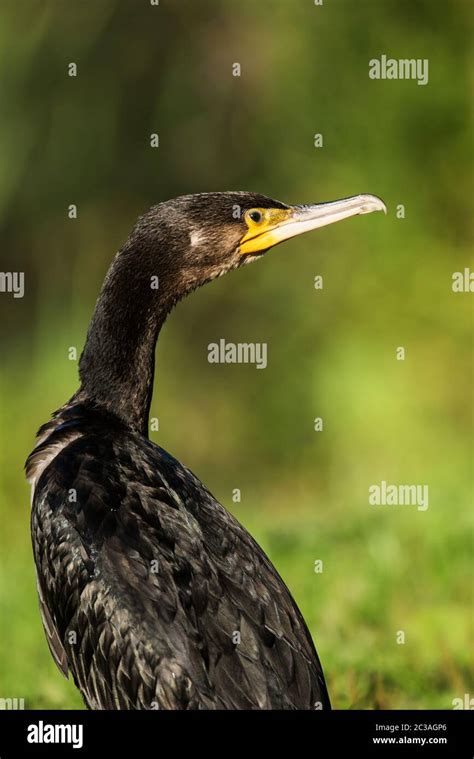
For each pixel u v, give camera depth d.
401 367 15.34
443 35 15.55
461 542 8.62
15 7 15.84
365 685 6.89
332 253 15.83
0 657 7.50
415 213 15.64
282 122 15.80
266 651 4.70
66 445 5.55
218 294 16.11
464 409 15.20
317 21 15.68
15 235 16.23
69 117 15.95
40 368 15.41
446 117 15.53
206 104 15.98
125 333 5.91
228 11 15.83
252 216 6.12
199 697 4.54
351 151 15.67
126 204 16.23
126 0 15.85
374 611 7.78
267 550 9.02
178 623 4.68
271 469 15.55
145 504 5.06
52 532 5.07
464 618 7.61
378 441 15.01
